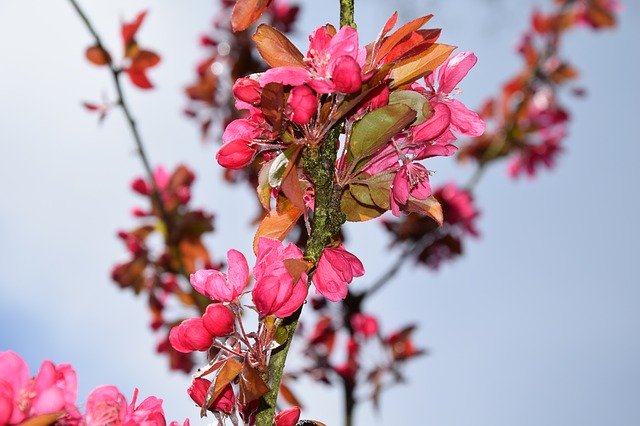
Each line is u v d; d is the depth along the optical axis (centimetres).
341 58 90
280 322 92
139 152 169
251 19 93
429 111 93
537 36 230
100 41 156
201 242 179
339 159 93
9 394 86
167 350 180
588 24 233
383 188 93
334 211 93
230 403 93
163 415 90
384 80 92
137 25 157
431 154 94
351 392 169
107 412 89
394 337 172
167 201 181
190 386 92
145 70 159
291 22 211
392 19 92
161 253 182
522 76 225
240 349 92
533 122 221
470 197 181
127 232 181
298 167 93
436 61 94
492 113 224
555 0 232
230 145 92
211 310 91
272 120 91
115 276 180
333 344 173
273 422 92
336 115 91
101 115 160
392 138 93
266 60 92
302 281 91
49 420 86
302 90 90
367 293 175
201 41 211
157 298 181
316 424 94
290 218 95
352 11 93
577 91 227
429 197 94
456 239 179
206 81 210
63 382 88
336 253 93
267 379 92
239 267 93
